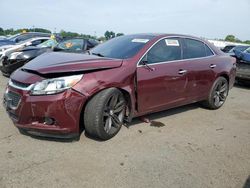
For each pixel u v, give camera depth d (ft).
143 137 14.15
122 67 13.65
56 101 11.68
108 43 17.20
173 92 16.22
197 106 20.59
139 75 14.19
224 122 17.48
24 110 11.98
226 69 19.90
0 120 15.23
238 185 10.45
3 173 10.29
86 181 10.12
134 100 14.26
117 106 13.69
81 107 12.22
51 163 11.13
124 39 16.81
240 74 29.45
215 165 11.80
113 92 13.04
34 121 12.11
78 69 12.30
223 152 13.09
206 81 18.52
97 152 12.23
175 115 18.13
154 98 15.23
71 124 12.09
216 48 20.15
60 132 12.07
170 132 15.11
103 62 13.25
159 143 13.58
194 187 10.14
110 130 13.52
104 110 12.86
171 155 12.42
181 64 16.53
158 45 15.67
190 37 18.08
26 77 12.35
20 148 12.17
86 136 13.71
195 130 15.71
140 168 11.18
